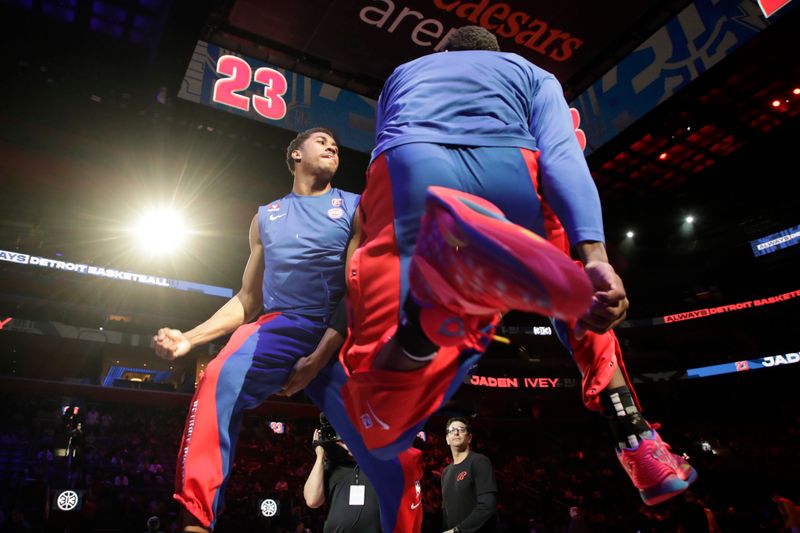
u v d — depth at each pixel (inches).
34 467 653.3
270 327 86.3
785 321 1293.1
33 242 973.8
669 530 538.6
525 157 51.9
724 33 527.2
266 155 824.9
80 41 673.6
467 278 37.5
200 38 585.9
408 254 48.1
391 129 54.2
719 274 1365.7
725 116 912.3
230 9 545.0
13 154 794.8
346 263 87.4
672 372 1339.8
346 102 632.4
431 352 45.3
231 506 590.9
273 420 1028.5
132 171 844.0
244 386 80.3
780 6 503.2
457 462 169.5
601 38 559.5
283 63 607.8
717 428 1226.6
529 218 51.6
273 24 556.7
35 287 976.9
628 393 63.9
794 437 1127.0
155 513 560.4
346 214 95.5
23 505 561.3
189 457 73.6
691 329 1380.4
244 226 1007.6
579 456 1106.1
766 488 885.2
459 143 50.4
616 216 1213.7
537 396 1290.6
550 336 1364.4
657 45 562.6
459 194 41.1
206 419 76.1
